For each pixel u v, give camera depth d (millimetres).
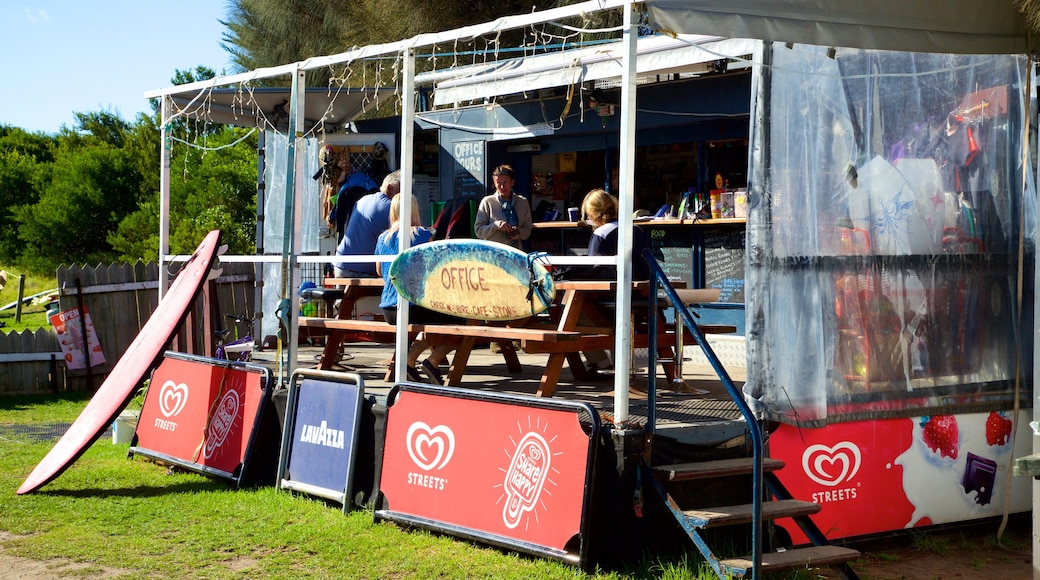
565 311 6457
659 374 8227
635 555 5418
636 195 11305
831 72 5945
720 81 9828
